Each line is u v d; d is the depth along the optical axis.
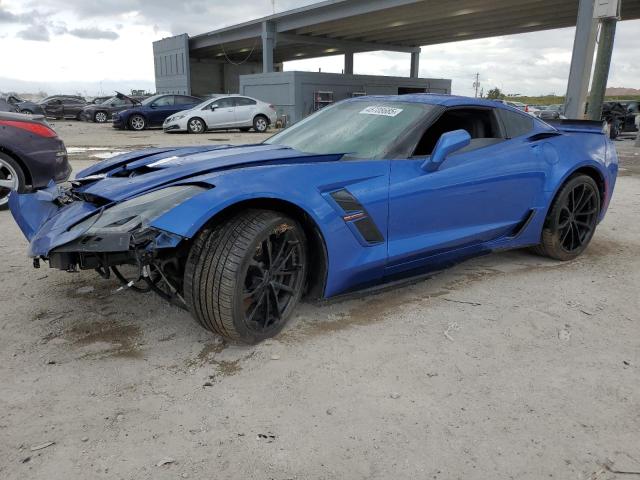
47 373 2.47
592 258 4.45
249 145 3.71
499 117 3.81
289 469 1.86
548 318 3.17
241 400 2.27
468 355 2.70
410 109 3.49
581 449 1.99
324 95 27.84
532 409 2.23
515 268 4.13
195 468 1.86
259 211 2.58
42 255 2.52
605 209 4.59
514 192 3.73
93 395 2.29
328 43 34.00
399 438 2.03
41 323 3.00
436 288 3.66
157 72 44.69
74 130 20.55
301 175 2.77
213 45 38.03
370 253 3.02
